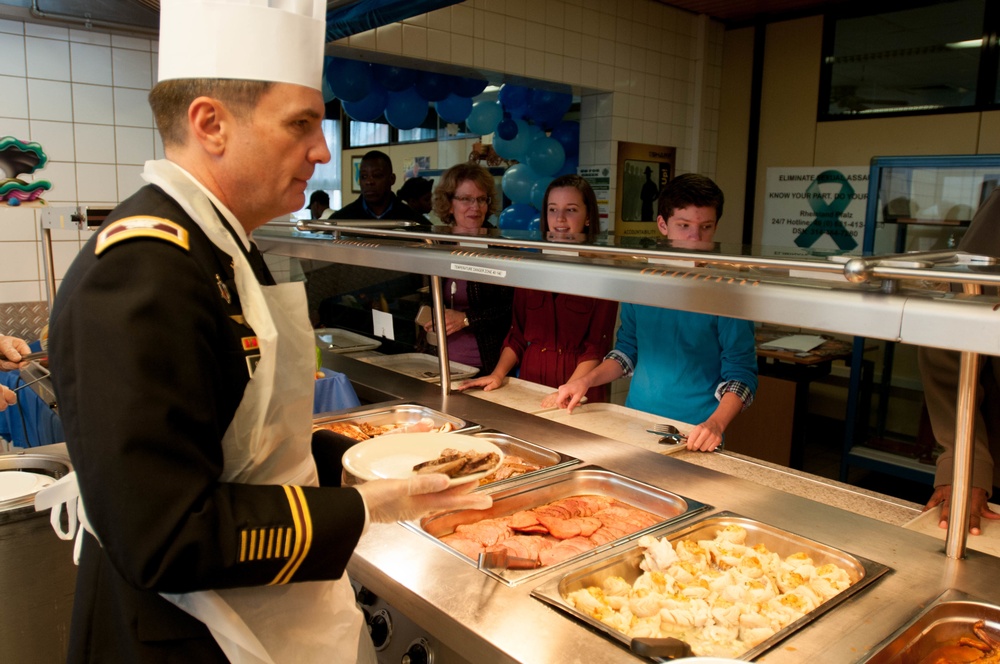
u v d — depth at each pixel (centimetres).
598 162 523
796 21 527
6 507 167
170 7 92
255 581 88
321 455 143
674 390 234
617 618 111
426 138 659
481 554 124
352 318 330
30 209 340
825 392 520
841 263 107
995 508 155
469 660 107
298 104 93
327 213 546
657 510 158
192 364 84
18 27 327
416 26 401
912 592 114
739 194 578
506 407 222
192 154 95
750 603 117
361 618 120
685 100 563
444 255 179
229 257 96
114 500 78
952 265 104
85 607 104
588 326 277
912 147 473
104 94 354
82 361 79
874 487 436
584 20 481
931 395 160
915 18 463
